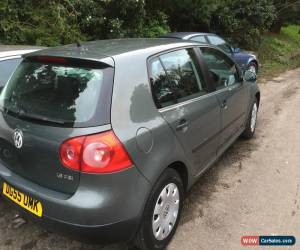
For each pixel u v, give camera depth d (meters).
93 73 2.67
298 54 18.77
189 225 3.51
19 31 8.04
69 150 2.49
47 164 2.63
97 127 2.49
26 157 2.76
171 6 12.34
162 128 2.90
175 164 3.20
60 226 2.58
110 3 9.27
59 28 8.39
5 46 4.70
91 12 9.15
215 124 3.91
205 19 13.12
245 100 5.01
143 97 2.82
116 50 2.95
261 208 3.84
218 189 4.22
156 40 3.61
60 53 2.90
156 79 3.04
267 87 10.60
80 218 2.49
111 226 2.55
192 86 3.56
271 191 4.20
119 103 2.62
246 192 4.16
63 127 2.56
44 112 2.71
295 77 12.53
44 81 2.87
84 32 9.35
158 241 3.02
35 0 8.50
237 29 15.19
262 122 6.88
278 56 16.52
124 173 2.54
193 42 3.88
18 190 2.80
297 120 7.07
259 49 16.62
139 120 2.72
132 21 10.03
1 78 4.09
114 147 2.49
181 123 3.16
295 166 4.89
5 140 2.92
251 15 15.27
